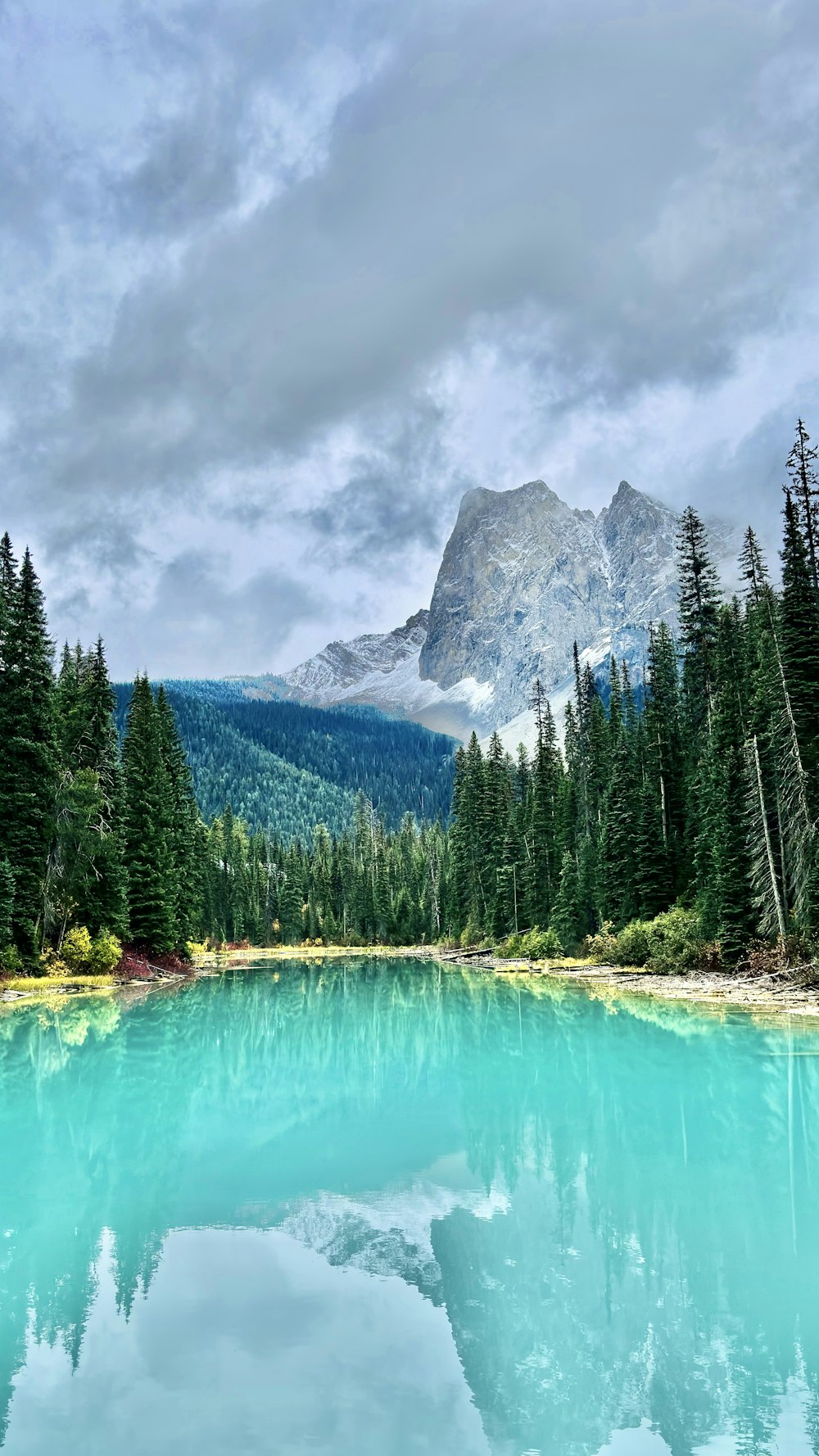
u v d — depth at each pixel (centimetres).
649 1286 1102
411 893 13762
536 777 8569
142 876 5956
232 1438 789
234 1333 995
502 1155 1669
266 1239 1271
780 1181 1495
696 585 5656
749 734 4481
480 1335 979
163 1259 1204
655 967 4972
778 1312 1030
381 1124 1944
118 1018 3744
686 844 5716
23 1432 803
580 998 4269
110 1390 880
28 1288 1117
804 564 4291
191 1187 1506
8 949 4550
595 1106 2036
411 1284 1119
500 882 8412
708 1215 1344
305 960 10025
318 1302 1077
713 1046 2705
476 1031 3391
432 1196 1450
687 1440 793
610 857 6128
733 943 4403
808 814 3966
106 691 5844
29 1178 1558
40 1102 2169
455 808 10600
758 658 4681
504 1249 1223
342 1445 782
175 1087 2359
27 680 4819
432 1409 826
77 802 5038
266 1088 2359
